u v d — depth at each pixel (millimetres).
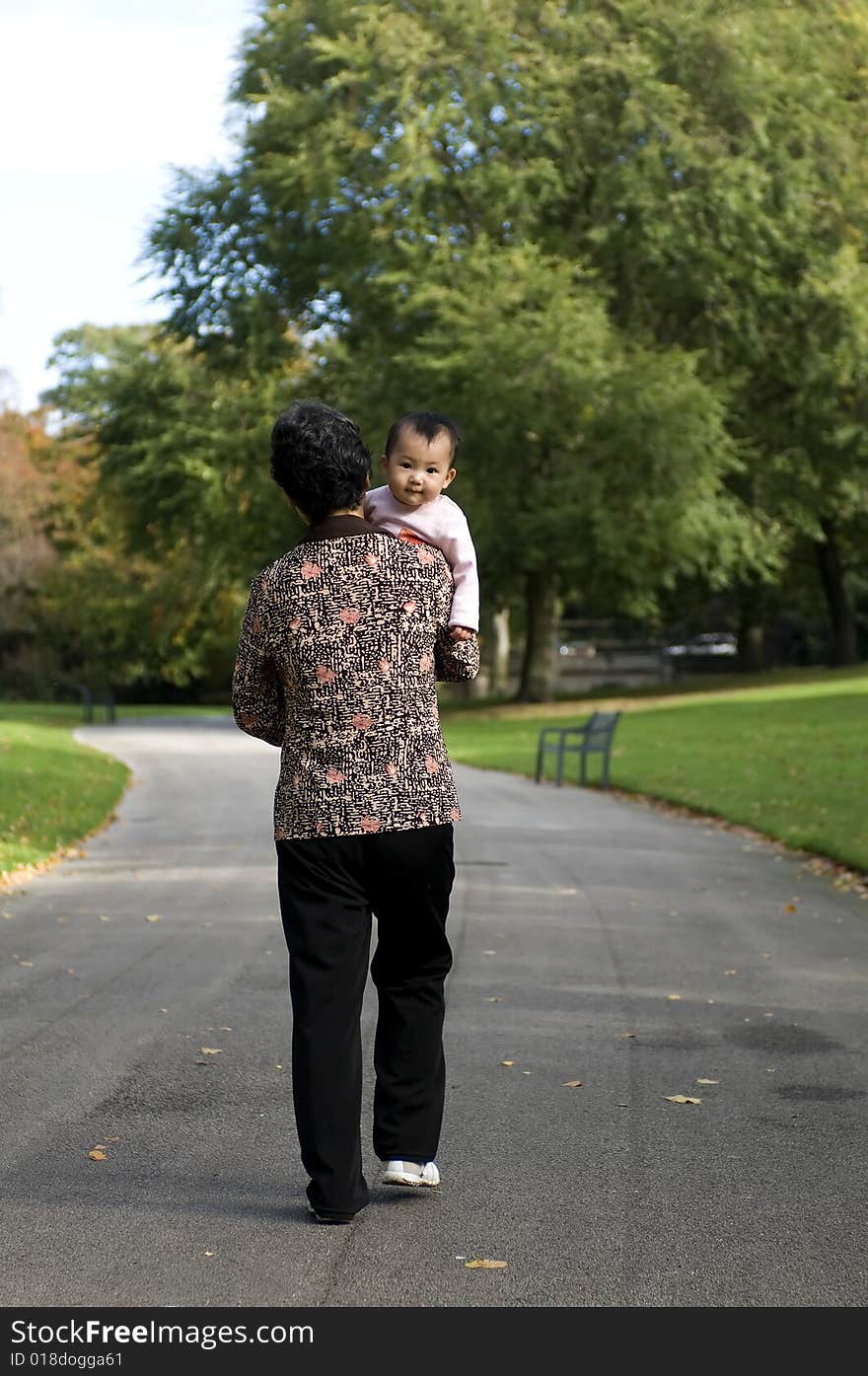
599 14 34844
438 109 33156
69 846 13344
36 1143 4801
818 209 36875
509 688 57281
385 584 4074
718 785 18516
